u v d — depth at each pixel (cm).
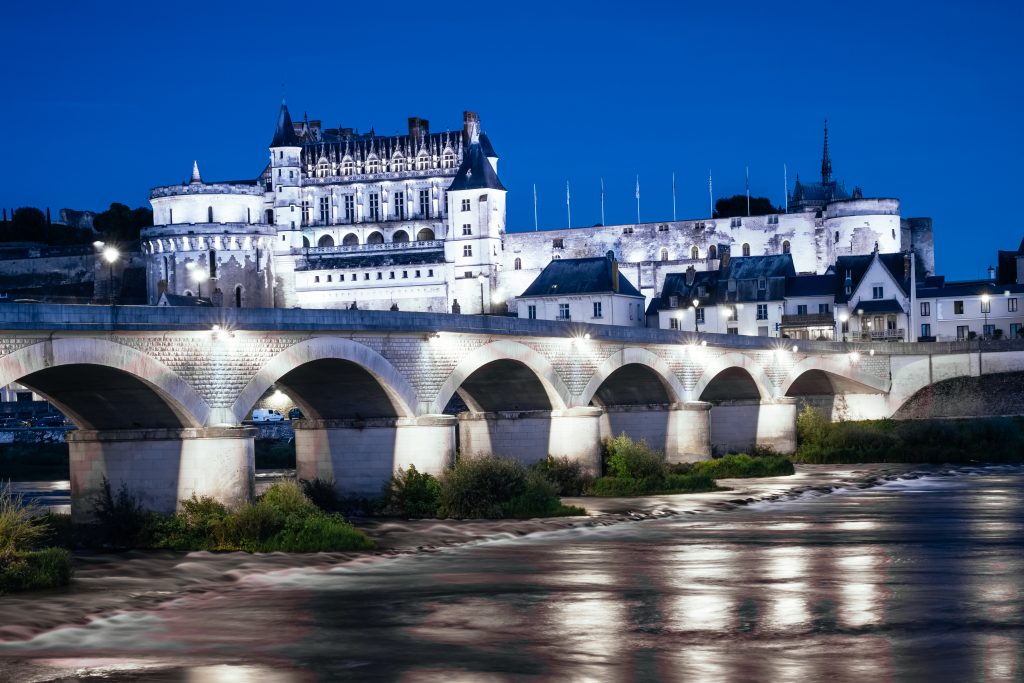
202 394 6225
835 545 6588
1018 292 17088
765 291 17812
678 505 8256
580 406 9000
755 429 11619
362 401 7531
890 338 17038
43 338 5459
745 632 4609
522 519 7425
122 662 4225
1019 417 12950
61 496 9212
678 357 10312
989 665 4128
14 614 4853
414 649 4394
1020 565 5916
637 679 4006
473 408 9244
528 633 4622
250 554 6084
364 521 7206
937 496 8775
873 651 4319
